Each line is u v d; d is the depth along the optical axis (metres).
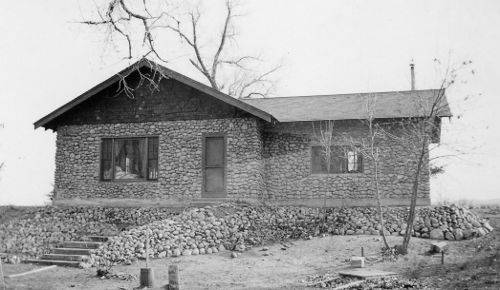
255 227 19.48
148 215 20.81
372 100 22.16
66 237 19.38
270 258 16.50
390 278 12.59
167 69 21.39
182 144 21.91
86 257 16.77
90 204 22.44
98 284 13.45
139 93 22.66
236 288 12.45
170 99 22.33
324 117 21.17
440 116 18.55
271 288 12.30
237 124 21.48
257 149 21.31
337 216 20.22
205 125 21.81
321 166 21.92
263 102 24.97
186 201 21.48
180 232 18.00
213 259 16.50
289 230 19.81
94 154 22.75
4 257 17.80
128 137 22.52
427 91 22.70
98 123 22.94
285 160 22.08
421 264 14.15
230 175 21.23
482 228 18.30
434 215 18.94
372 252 16.36
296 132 22.12
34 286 13.18
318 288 12.18
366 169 21.11
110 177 22.55
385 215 19.75
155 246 17.20
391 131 20.86
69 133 23.20
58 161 23.12
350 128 21.39
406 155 20.59
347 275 13.21
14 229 20.77
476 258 14.01
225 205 20.27
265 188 22.06
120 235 18.05
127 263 16.09
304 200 21.61
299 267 15.12
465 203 24.00
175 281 12.38
